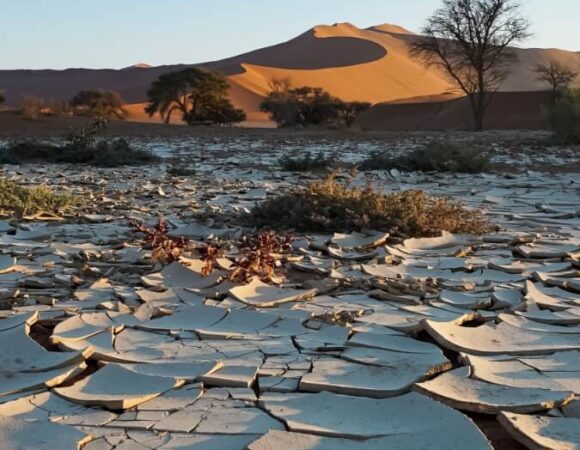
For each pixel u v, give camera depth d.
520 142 34.16
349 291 7.66
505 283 8.05
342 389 5.00
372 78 144.12
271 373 5.32
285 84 109.62
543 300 7.16
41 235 10.74
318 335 6.16
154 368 5.37
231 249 9.78
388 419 4.62
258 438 4.32
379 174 21.41
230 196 15.87
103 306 6.95
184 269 8.15
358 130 47.06
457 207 11.77
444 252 9.70
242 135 41.31
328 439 4.32
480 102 56.41
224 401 4.87
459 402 4.77
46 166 24.55
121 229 11.48
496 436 4.50
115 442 4.31
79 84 164.62
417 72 156.00
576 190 17.33
